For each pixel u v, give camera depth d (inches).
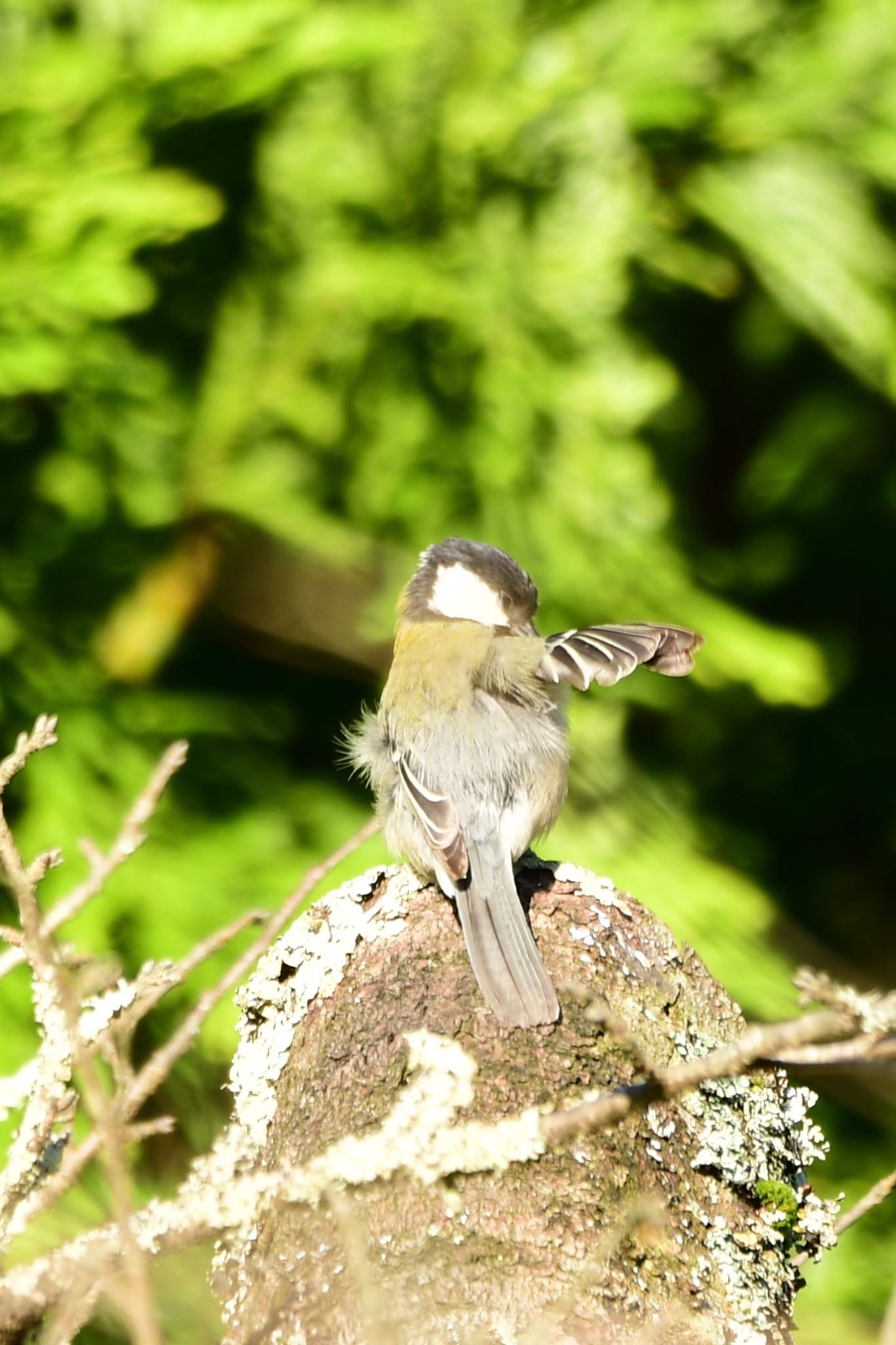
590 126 434.3
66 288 378.0
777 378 558.3
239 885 395.5
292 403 426.9
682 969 199.0
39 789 393.1
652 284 480.7
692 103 430.0
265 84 395.5
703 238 475.2
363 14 409.7
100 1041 139.0
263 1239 170.1
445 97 434.6
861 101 449.7
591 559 434.9
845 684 557.6
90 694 415.8
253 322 434.6
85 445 419.5
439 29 433.4
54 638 421.7
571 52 441.1
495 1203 162.1
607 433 438.3
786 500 558.3
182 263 437.7
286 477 434.6
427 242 441.4
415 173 438.0
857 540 561.0
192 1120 364.2
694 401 542.6
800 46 457.1
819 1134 189.6
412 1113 147.3
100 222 386.0
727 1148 176.1
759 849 535.5
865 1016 122.4
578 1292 141.3
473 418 434.0
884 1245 435.8
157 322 440.5
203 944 144.6
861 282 447.2
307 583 461.1
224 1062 366.9
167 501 426.6
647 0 443.2
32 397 418.6
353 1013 185.5
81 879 381.7
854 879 560.1
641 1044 182.1
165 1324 172.2
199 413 429.1
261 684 468.1
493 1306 155.7
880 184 469.4
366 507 442.0
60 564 429.1
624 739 482.3
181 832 406.6
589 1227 161.3
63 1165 145.1
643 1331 153.4
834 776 556.7
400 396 438.9
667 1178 170.4
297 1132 178.7
